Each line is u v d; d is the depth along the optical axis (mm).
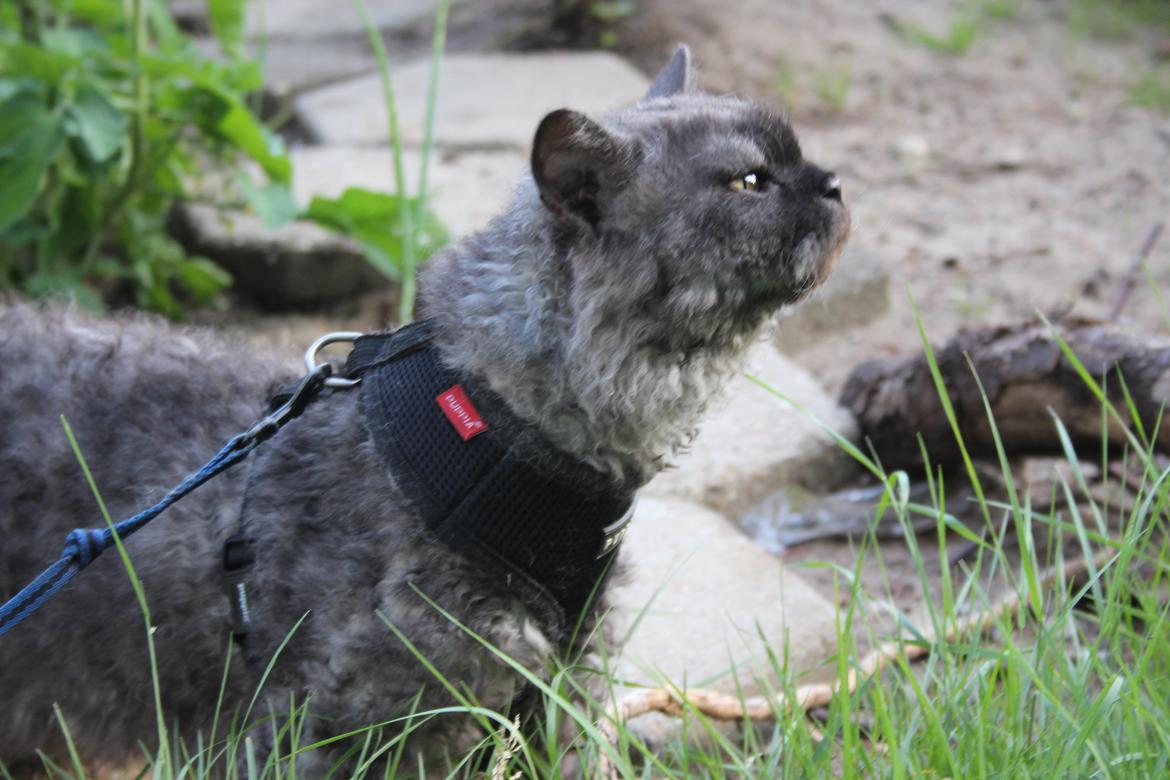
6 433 793
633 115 791
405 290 1085
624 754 772
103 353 812
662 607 946
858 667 807
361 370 784
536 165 745
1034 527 1005
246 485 780
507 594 763
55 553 790
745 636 928
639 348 765
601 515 766
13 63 1093
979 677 796
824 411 1088
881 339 1191
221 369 815
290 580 768
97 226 1157
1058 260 1291
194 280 1215
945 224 1372
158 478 790
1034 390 993
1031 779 748
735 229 768
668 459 864
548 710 768
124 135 1101
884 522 1035
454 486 749
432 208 1292
